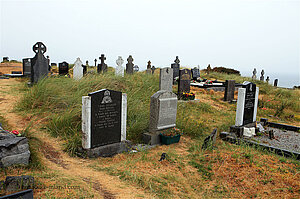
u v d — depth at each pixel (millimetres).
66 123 7156
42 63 13086
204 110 11820
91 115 5648
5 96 10266
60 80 10758
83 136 5695
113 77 12055
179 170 5324
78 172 4723
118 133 6297
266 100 15664
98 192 3898
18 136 4828
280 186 4445
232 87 15375
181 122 8984
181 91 14023
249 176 4914
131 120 8430
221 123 9969
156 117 7496
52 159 5234
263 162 5586
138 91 11328
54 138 6480
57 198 3432
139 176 4680
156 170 5184
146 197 3924
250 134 8430
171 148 7070
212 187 4629
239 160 5680
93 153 5738
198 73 22219
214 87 18750
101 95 5793
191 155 6332
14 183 3461
